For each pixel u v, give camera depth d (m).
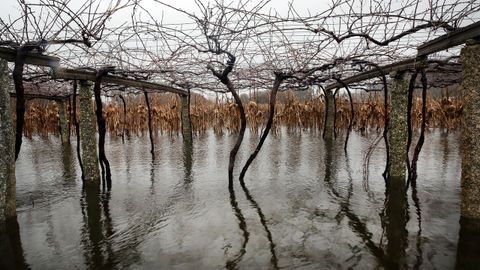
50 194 5.95
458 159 7.84
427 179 6.19
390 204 5.01
